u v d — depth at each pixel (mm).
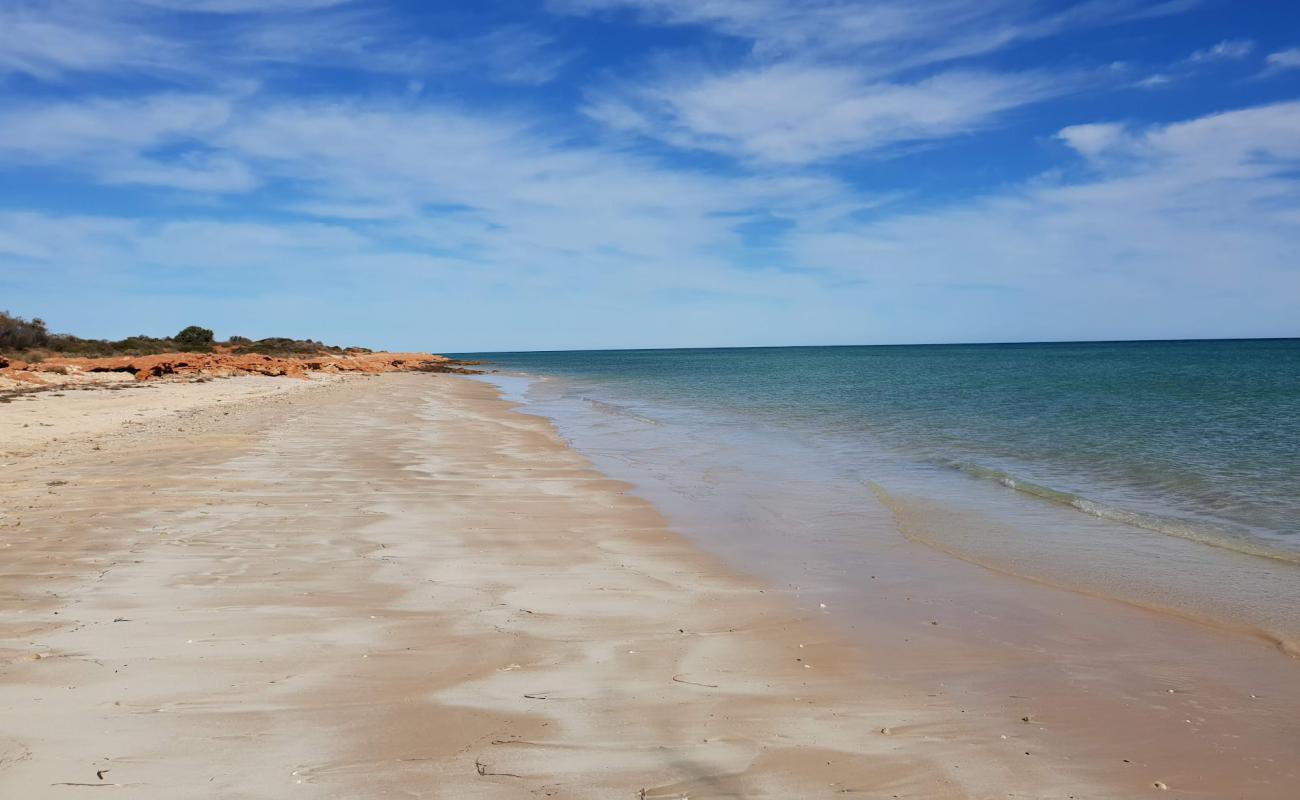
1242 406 26609
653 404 33938
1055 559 8648
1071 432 20125
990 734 4426
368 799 3453
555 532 9688
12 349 43031
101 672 4828
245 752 3861
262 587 6828
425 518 10133
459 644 5602
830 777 3852
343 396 34656
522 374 78750
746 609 6789
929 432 20906
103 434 17312
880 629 6328
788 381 52344
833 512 11188
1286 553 8812
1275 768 4078
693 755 4027
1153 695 5055
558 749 4031
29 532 8523
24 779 3510
